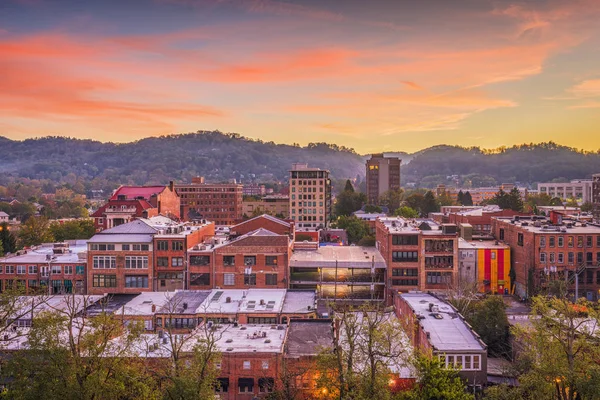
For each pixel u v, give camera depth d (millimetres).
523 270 118188
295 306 90875
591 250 114812
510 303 112500
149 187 174875
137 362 55375
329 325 74438
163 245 108625
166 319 85938
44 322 48938
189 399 47531
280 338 68438
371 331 53094
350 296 113750
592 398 48062
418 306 83000
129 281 108688
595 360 54125
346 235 184500
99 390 46719
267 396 57688
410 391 54656
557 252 114750
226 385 61750
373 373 51469
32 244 170750
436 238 113125
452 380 58156
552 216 136750
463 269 122375
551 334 54281
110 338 55156
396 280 113875
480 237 137125
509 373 64812
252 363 61812
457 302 90812
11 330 69438
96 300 93688
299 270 128750
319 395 57875
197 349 53031
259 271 108188
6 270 111188
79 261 111562
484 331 80562
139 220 115875
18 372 47531
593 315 56281
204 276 108500
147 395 49250
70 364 48219
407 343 66188
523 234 118625
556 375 51906
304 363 61188
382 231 125375
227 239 124188
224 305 91250
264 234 111312
